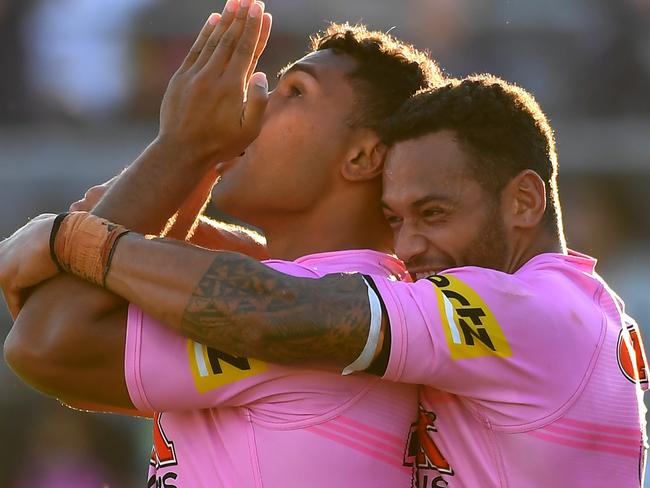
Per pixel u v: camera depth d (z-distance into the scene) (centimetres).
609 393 684
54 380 687
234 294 645
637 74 3117
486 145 700
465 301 662
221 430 685
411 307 652
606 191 3036
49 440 2717
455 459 687
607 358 688
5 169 3012
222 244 858
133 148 3045
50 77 3125
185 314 649
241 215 771
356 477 678
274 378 671
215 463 684
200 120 701
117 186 705
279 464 671
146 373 670
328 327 638
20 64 3120
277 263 701
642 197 3028
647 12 3144
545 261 710
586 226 2988
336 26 832
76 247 677
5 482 2694
